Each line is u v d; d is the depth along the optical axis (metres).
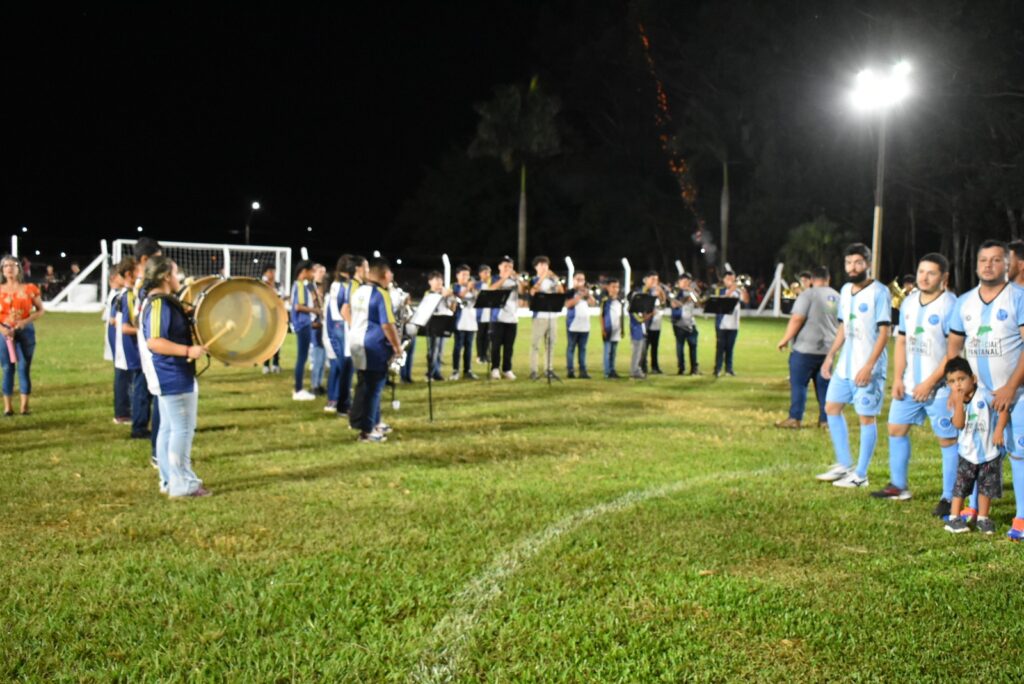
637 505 7.07
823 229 46.47
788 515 6.86
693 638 4.63
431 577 5.41
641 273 65.31
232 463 8.54
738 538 6.23
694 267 66.25
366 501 7.12
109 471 8.07
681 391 14.78
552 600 5.09
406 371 15.40
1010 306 6.28
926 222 51.81
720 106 59.75
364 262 11.48
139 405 9.64
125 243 30.31
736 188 61.28
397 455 8.99
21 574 5.36
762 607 5.00
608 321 16.67
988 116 41.59
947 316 6.99
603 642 4.56
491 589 5.22
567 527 6.45
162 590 5.16
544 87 64.94
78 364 16.47
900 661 4.39
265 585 5.26
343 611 4.86
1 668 4.19
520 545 6.02
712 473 8.35
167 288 7.19
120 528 6.29
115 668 4.21
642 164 67.69
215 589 5.18
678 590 5.23
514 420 11.34
